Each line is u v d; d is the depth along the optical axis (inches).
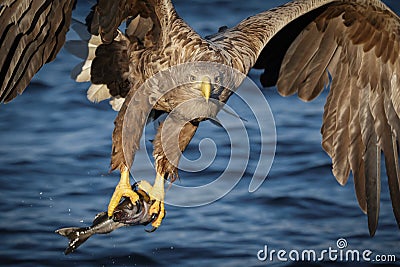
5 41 432.8
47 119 738.8
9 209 617.9
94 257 572.7
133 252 577.0
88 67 485.1
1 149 693.3
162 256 574.9
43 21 436.1
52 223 603.5
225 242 588.4
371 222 494.3
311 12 498.9
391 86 488.7
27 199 629.3
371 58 491.8
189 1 965.8
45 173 660.7
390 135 492.7
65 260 570.3
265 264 572.1
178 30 452.4
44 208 619.2
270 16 482.3
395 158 492.7
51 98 770.2
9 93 441.4
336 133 502.3
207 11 944.3
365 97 496.1
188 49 448.8
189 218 609.3
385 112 492.4
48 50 443.8
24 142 704.4
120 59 476.1
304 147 701.3
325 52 503.8
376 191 495.5
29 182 649.6
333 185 651.5
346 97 500.4
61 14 438.6
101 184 648.4
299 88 511.8
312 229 605.6
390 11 479.8
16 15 431.2
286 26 504.7
